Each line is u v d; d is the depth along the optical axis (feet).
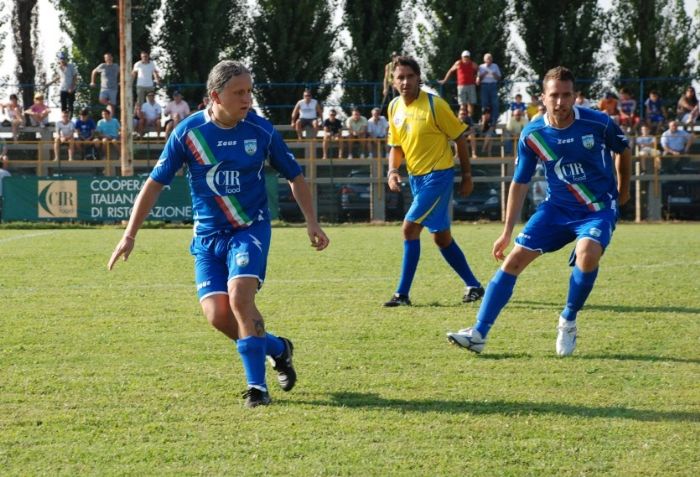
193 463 18.04
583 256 26.66
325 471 17.61
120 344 29.07
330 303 37.45
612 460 18.24
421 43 127.54
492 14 126.62
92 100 122.93
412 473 17.52
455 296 39.58
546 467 17.84
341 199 101.76
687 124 110.93
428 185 36.96
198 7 126.62
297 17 126.11
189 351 28.02
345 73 127.13
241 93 21.74
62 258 54.60
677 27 132.67
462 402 22.27
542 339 29.99
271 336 23.09
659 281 43.98
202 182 22.67
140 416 21.09
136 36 124.06
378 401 22.41
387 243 65.51
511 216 27.76
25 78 139.85
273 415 21.21
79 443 19.22
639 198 105.40
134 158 104.99
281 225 90.07
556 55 131.34
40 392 23.16
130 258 54.54
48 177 88.53
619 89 131.54
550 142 27.04
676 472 17.62
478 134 105.91
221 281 22.75
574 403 22.17
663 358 27.17
